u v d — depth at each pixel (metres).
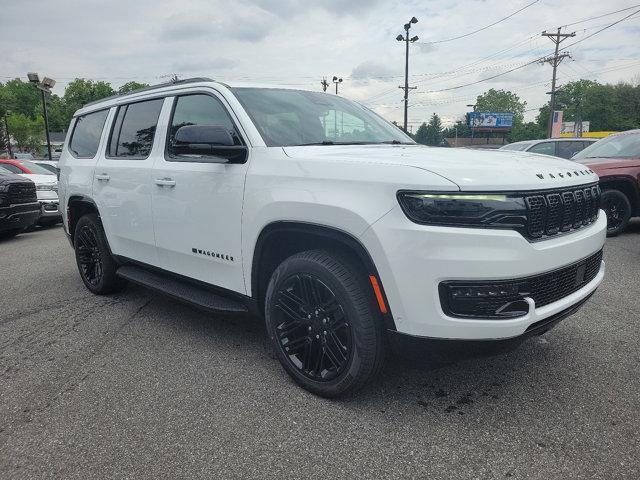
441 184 2.29
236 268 3.24
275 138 3.15
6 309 4.74
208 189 3.31
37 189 10.78
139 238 4.09
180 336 3.89
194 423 2.65
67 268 6.53
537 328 2.48
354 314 2.59
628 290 4.78
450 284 2.29
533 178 2.48
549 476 2.17
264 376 3.17
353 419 2.65
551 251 2.44
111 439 2.53
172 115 3.81
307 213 2.68
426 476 2.20
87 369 3.34
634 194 7.45
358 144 3.40
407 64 30.59
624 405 2.72
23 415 2.78
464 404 2.78
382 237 2.38
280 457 2.35
